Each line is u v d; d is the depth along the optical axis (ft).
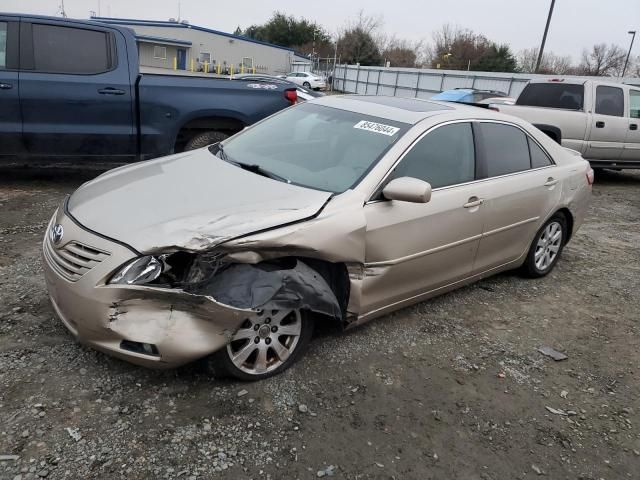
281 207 10.28
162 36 166.71
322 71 183.01
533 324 14.25
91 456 8.27
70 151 21.34
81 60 20.97
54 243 10.15
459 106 14.93
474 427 9.95
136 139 22.08
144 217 9.78
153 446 8.59
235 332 9.46
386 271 11.68
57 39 20.61
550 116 32.48
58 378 9.90
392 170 11.75
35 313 11.98
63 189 22.43
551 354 12.78
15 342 10.84
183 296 8.94
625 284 17.70
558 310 15.26
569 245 21.52
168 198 10.54
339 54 214.07
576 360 12.71
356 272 11.11
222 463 8.43
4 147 20.44
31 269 14.24
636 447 9.91
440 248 12.73
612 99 33.83
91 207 10.43
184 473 8.16
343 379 10.84
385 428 9.62
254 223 9.69
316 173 12.01
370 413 9.96
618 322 14.88
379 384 10.83
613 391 11.59
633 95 34.86
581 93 33.30
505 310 14.88
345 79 161.68
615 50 181.78
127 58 21.57
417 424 9.83
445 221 12.62
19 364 10.18
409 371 11.40
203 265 9.18
